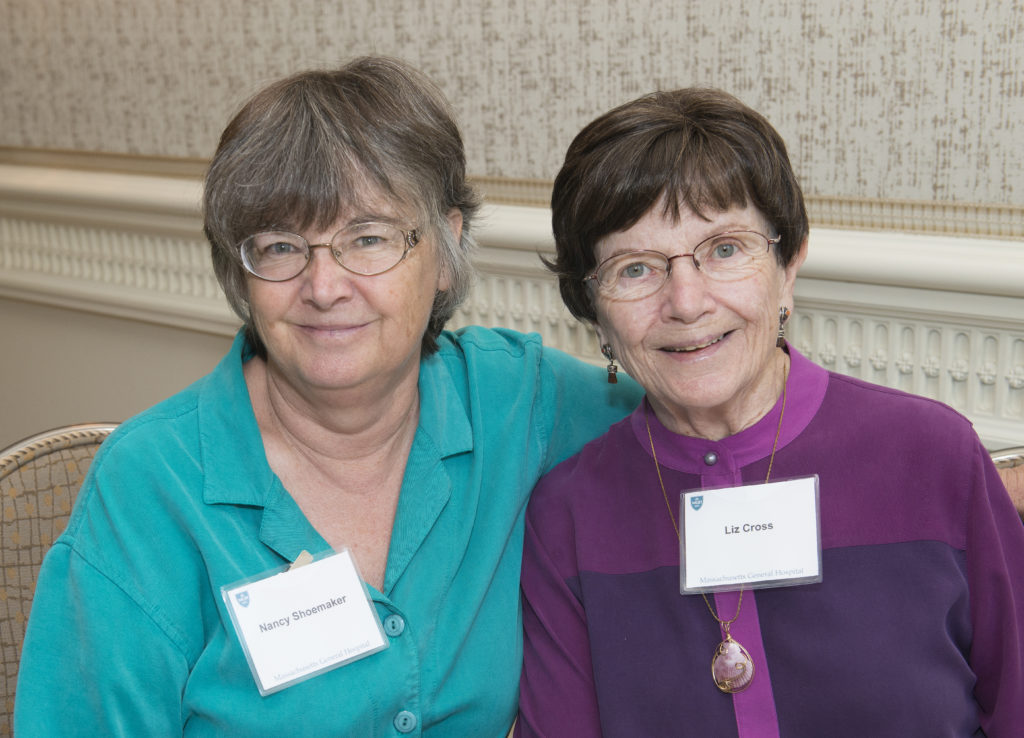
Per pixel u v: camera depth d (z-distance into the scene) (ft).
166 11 9.37
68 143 10.48
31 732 4.04
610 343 4.69
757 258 4.25
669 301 4.21
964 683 4.27
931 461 4.30
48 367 11.41
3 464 5.31
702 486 4.54
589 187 4.24
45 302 10.81
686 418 4.62
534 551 4.91
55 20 10.16
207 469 4.29
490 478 4.84
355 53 8.44
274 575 4.23
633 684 4.51
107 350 10.80
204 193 4.17
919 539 4.27
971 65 5.89
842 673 4.22
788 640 4.32
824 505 4.38
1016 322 5.86
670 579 4.53
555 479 5.03
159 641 4.13
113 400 10.94
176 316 9.75
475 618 4.65
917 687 4.16
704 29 6.75
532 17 7.46
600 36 7.19
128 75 9.83
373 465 4.56
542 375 5.29
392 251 4.10
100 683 4.06
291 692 4.22
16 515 5.24
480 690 4.59
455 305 4.73
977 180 6.04
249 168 3.97
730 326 4.25
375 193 4.03
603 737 4.59
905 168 6.26
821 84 6.42
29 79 10.55
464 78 7.93
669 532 4.59
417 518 4.55
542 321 7.72
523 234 7.43
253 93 4.28
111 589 4.11
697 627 4.46
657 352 4.36
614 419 5.33
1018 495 4.88
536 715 4.76
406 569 4.52
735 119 4.18
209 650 4.23
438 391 4.84
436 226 4.30
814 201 6.65
